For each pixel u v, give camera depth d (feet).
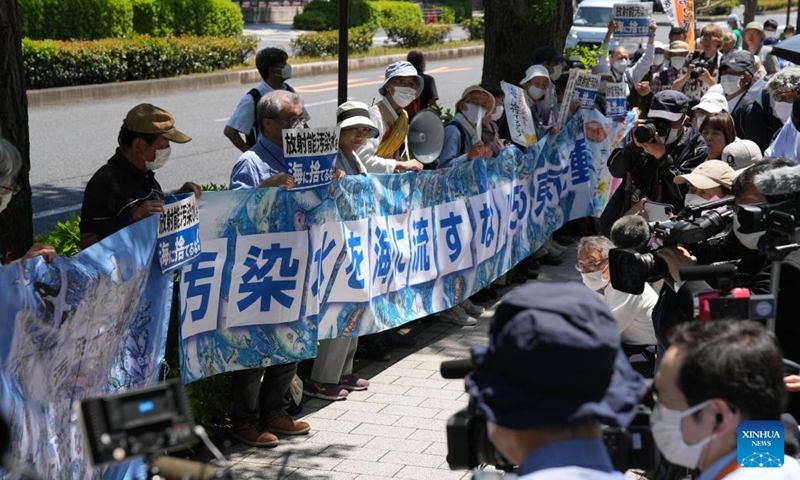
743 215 10.92
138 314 13.79
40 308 11.34
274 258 16.43
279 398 17.16
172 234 14.33
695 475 8.30
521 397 5.77
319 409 18.37
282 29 112.68
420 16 119.75
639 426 7.37
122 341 13.48
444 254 21.75
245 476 15.51
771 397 6.60
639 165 20.75
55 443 11.76
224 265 15.81
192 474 6.15
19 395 10.89
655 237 12.71
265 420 17.15
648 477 12.09
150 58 64.54
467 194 22.50
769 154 21.68
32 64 57.31
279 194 16.39
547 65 28.89
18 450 10.77
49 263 11.58
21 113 15.74
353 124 18.67
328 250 17.65
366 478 15.49
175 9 78.74
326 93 64.08
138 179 14.35
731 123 20.15
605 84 30.53
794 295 11.57
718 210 12.46
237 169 16.76
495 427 6.16
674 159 21.02
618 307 14.79
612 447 7.11
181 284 15.16
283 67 23.63
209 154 43.21
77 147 43.91
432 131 22.30
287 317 16.74
